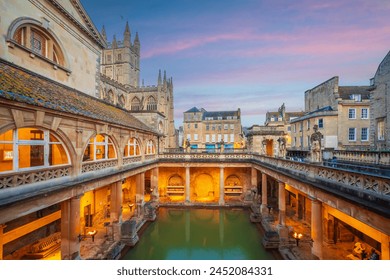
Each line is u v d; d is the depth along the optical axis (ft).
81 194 43.73
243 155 102.63
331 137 115.75
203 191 116.37
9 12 46.57
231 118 232.73
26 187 32.27
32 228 47.32
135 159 76.02
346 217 47.21
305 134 131.85
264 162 79.36
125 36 251.19
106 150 57.11
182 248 67.46
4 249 47.11
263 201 79.66
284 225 60.23
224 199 109.19
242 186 113.91
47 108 34.88
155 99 213.46
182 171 116.06
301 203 79.71
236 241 71.31
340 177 34.14
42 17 55.62
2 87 30.19
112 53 252.83
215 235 75.31
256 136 107.24
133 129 72.38
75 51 69.41
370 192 27.86
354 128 116.37
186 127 231.71
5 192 29.12
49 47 59.52
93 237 59.21
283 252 54.34
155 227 79.92
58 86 55.72
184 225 82.94
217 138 228.02
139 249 64.13
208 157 103.55
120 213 62.64
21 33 51.90
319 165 40.40
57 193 37.35
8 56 46.34
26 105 31.40
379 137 78.84
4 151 51.75
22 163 55.47
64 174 40.68
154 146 101.19
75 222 42.52
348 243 58.59
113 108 84.23
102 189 79.56
